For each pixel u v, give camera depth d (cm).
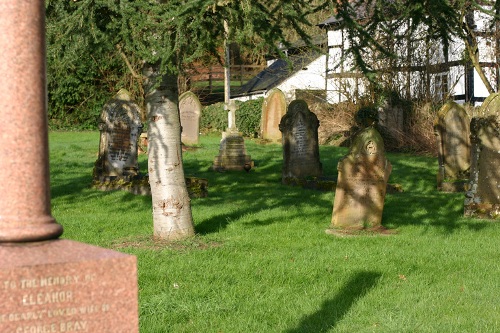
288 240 1173
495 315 767
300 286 878
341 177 1289
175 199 1159
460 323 735
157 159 1158
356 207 1288
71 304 396
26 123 410
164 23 895
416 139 2905
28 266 384
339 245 1133
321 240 1177
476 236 1238
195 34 953
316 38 3922
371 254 1058
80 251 412
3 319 378
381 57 1070
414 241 1178
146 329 702
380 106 3072
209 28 986
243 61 5138
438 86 3166
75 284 396
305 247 1119
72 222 1338
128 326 412
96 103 3869
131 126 1903
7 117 407
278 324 734
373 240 1183
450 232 1276
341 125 3300
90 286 401
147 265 959
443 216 1459
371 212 1292
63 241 421
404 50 3048
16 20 409
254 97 4669
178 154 1166
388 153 2891
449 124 1889
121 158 1891
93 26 922
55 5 946
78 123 3888
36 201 414
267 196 1733
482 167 1448
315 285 881
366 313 777
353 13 1056
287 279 905
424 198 1705
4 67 408
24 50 410
